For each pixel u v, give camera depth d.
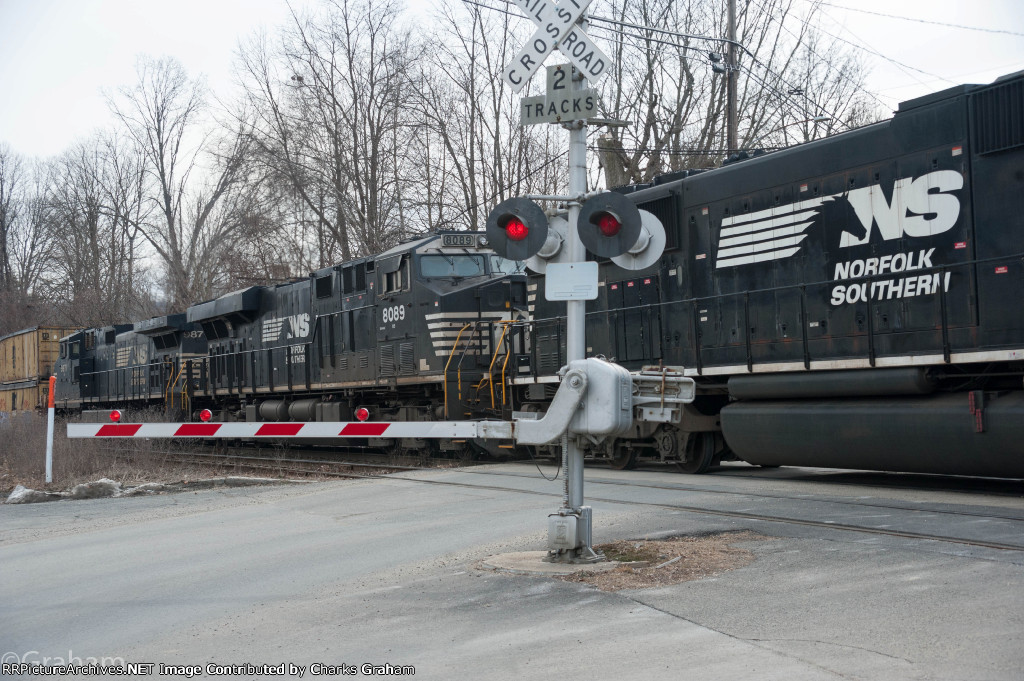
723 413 12.55
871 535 7.50
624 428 6.87
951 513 8.37
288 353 22.73
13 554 9.53
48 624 6.71
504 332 16.94
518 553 7.69
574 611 5.89
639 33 27.64
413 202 31.41
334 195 32.94
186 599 7.16
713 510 9.12
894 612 5.38
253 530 10.19
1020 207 9.52
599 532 8.38
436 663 5.12
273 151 33.72
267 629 6.13
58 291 55.94
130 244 51.72
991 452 9.36
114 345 33.25
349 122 32.56
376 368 19.28
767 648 4.93
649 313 14.24
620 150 26.64
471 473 14.46
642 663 4.84
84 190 52.25
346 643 5.65
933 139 10.35
